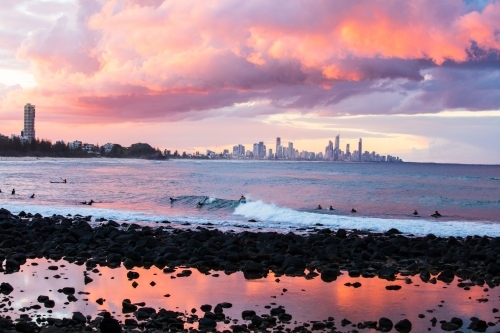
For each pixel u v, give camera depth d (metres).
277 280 17.84
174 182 89.19
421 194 64.81
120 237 24.77
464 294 16.28
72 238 24.67
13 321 12.57
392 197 59.19
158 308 14.10
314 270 19.73
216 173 139.62
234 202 45.84
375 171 183.25
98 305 14.25
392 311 14.29
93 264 19.92
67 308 13.89
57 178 98.94
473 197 62.59
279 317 13.41
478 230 32.84
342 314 13.91
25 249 22.52
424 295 16.09
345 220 36.41
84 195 59.66
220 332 12.00
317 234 29.25
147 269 19.34
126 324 12.37
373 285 17.33
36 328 11.89
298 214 38.53
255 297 15.50
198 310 13.95
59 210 41.47
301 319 13.34
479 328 12.80
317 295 15.84
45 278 17.45
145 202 51.22
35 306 13.99
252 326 12.52
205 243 24.16
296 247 22.55
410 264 20.88
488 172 176.62
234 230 31.84
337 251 22.28
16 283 16.72
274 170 181.88
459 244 25.91
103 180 94.69
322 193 65.12
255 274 18.78
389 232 31.67
